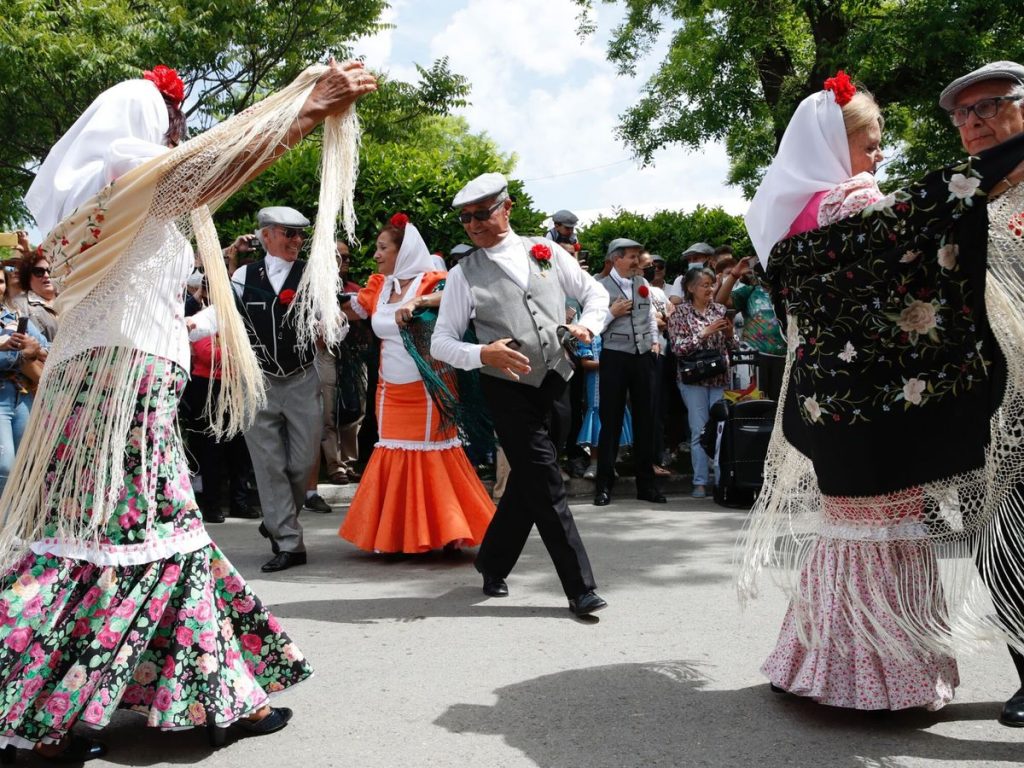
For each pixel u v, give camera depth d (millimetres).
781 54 13539
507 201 4801
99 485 2752
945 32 11164
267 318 5641
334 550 6254
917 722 3094
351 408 8438
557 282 4777
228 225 8781
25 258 6340
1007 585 2891
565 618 4461
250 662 3100
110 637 2732
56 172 2912
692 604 4645
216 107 17891
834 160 3020
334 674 3693
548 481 4492
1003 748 2881
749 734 3025
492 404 4574
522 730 3102
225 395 3326
